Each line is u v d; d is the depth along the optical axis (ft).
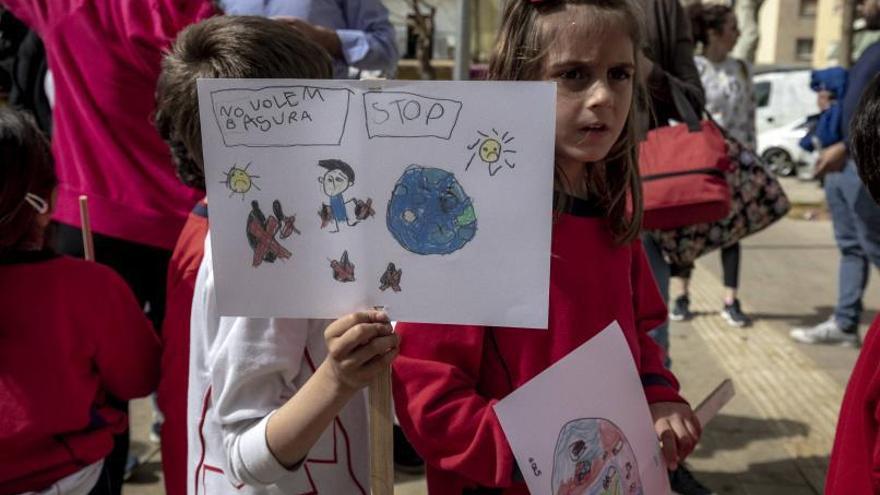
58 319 5.08
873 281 20.65
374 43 9.04
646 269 5.71
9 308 4.95
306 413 4.06
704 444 10.78
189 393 4.81
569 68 4.61
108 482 5.82
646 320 5.66
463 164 3.92
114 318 5.43
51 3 7.67
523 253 3.95
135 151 7.62
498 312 4.00
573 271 4.76
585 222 4.92
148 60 7.39
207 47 5.02
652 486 4.80
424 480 9.84
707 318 17.03
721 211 8.57
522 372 4.62
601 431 4.56
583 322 4.71
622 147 5.12
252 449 4.20
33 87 9.37
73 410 5.11
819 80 13.64
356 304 4.09
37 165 5.08
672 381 5.50
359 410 4.83
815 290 19.97
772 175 10.12
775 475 9.97
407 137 3.93
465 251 3.99
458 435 4.40
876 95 4.65
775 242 26.73
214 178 4.05
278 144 4.00
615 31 4.59
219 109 3.98
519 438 4.31
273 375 4.40
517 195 3.92
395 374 4.62
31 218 5.13
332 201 4.02
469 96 3.86
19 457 4.93
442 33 40.65
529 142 3.87
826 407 11.94
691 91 9.11
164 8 7.32
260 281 4.10
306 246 4.07
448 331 4.56
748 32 45.19
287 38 5.08
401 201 3.99
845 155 13.05
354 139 3.97
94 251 7.73
